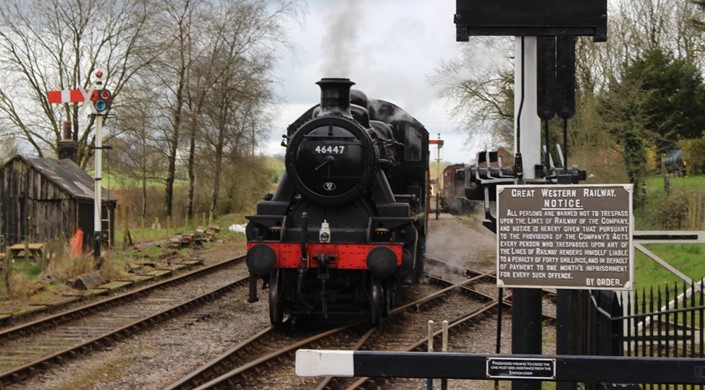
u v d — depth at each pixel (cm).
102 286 1672
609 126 2348
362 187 1201
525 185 543
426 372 511
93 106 1852
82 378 903
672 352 938
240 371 886
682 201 2209
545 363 506
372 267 1141
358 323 1259
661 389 695
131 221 3353
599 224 533
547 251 539
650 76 3216
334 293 1217
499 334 607
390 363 511
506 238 545
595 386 630
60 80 3422
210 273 2042
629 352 706
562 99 589
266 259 1162
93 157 3681
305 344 1075
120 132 3491
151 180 3947
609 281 532
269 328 1193
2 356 1043
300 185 1211
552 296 1608
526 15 576
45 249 1783
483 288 1766
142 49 3462
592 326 721
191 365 980
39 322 1223
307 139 1216
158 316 1304
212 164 3838
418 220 1382
